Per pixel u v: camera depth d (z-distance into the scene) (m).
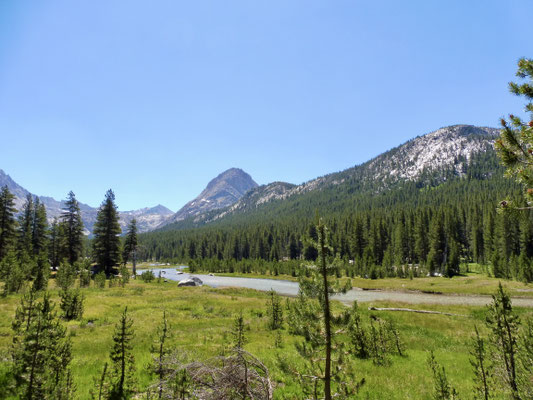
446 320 28.48
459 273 77.19
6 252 51.38
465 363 15.69
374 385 12.22
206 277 95.50
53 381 9.27
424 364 15.70
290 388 11.02
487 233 90.44
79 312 26.02
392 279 71.19
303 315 7.37
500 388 9.85
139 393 10.63
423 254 95.88
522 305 34.50
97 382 10.59
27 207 65.75
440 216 101.06
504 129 5.14
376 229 106.12
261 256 141.00
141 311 31.11
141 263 177.62
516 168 5.03
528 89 4.92
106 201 62.16
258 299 44.03
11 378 9.20
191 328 24.66
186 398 6.67
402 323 27.67
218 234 181.88
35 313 9.75
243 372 5.37
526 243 69.56
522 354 9.57
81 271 49.56
